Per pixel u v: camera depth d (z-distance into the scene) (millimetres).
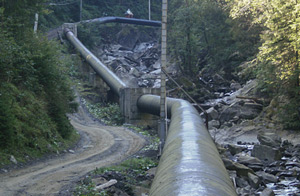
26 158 20766
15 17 33281
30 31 35062
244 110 42375
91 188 13969
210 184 5531
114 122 49188
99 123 46750
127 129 41531
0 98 22172
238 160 22031
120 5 139875
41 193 13789
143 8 146500
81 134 36188
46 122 27625
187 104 24109
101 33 116000
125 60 96375
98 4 133125
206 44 74750
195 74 74500
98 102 60812
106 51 106312
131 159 21844
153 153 26125
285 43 31609
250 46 58375
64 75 35094
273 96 43000
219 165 7477
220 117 43688
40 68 30922
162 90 23750
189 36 72750
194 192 4965
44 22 94250
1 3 33156
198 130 11578
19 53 28625
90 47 98500
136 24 115062
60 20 111188
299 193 15586
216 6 68625
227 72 68562
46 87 31516
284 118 36469
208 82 67312
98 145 29844
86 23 99375
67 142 29266
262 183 16828
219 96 57750
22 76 28844
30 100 27359
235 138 36031
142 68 95250
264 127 37594
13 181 15688
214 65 72812
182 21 72062
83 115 50688
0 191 13844
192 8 69938
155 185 6672
